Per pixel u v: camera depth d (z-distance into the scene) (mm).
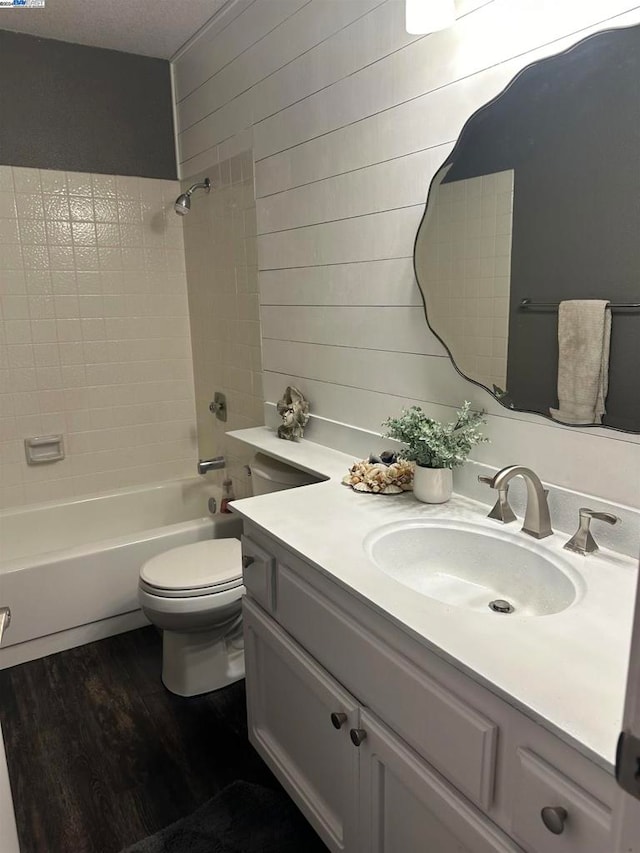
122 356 3080
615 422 1160
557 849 777
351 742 1207
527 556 1247
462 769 918
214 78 2527
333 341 1994
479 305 1414
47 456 2951
